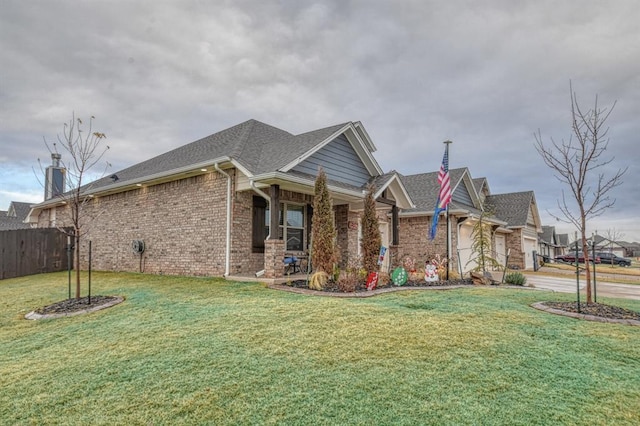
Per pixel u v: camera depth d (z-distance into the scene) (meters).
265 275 9.45
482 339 4.71
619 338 4.90
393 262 13.41
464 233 19.02
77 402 3.22
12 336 5.28
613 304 7.56
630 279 17.41
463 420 2.86
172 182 11.80
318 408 3.03
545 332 5.12
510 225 23.39
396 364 3.90
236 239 10.16
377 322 5.40
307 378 3.57
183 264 11.13
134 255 12.77
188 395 3.27
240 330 5.04
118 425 2.86
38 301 7.65
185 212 11.29
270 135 13.78
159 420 2.90
